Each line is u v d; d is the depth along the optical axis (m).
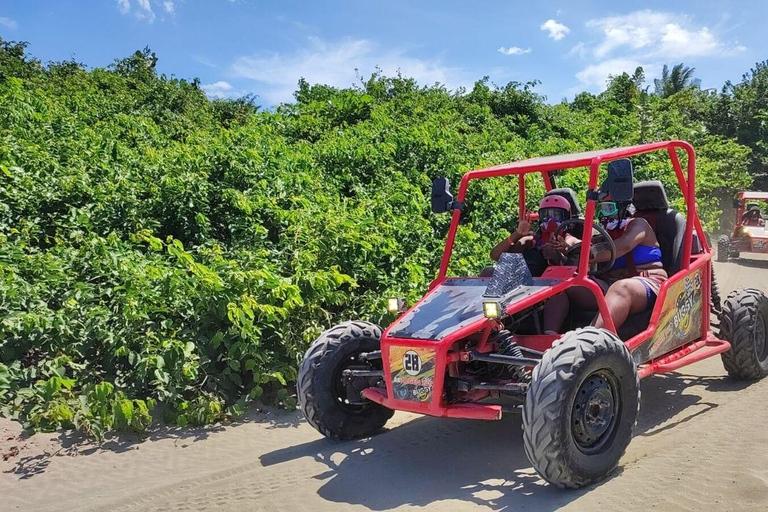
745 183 28.08
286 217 8.87
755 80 41.22
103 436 5.50
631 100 29.27
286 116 18.52
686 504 3.73
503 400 5.64
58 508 4.30
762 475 4.01
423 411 4.53
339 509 4.07
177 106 20.36
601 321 5.03
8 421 5.48
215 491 4.43
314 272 7.26
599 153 5.39
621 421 4.38
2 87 15.63
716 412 5.52
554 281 4.98
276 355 6.55
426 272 8.62
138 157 11.16
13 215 8.52
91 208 8.80
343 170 12.14
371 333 5.42
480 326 4.56
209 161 9.96
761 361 6.43
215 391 6.12
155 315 6.50
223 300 6.37
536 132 20.59
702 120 39.00
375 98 21.81
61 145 10.93
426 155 13.39
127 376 6.06
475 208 11.59
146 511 4.17
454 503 4.05
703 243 6.28
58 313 6.12
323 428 5.21
